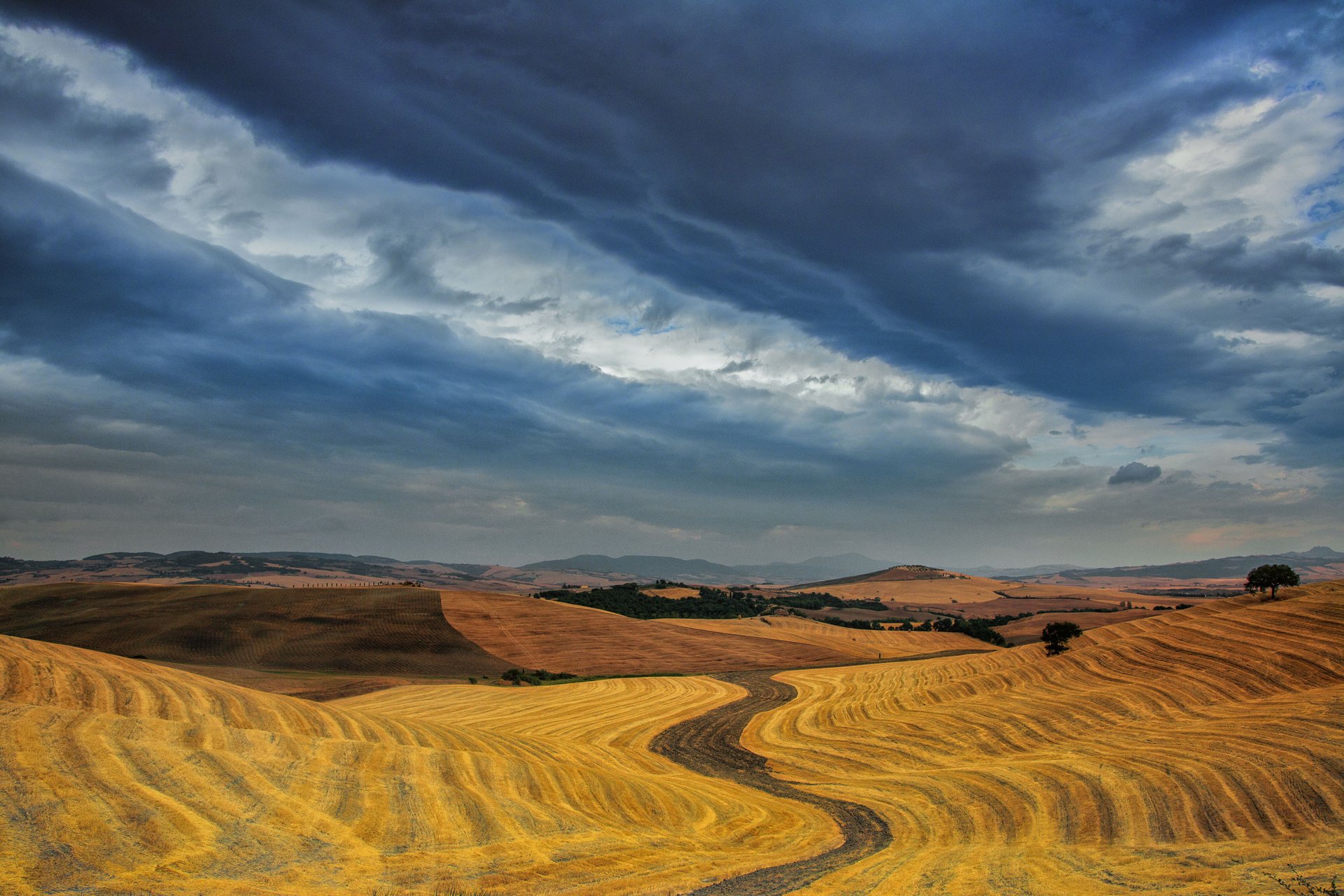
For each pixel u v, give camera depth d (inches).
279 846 794.8
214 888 681.0
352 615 4638.3
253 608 4692.4
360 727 1531.7
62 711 1010.1
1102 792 1311.5
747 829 1237.1
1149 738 1659.7
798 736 2256.4
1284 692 1871.3
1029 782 1456.7
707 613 6323.8
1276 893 746.2
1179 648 2458.2
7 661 1467.8
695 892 840.9
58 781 820.0
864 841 1189.1
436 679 3555.6
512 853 895.7
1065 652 2866.6
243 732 1083.9
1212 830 1074.7
